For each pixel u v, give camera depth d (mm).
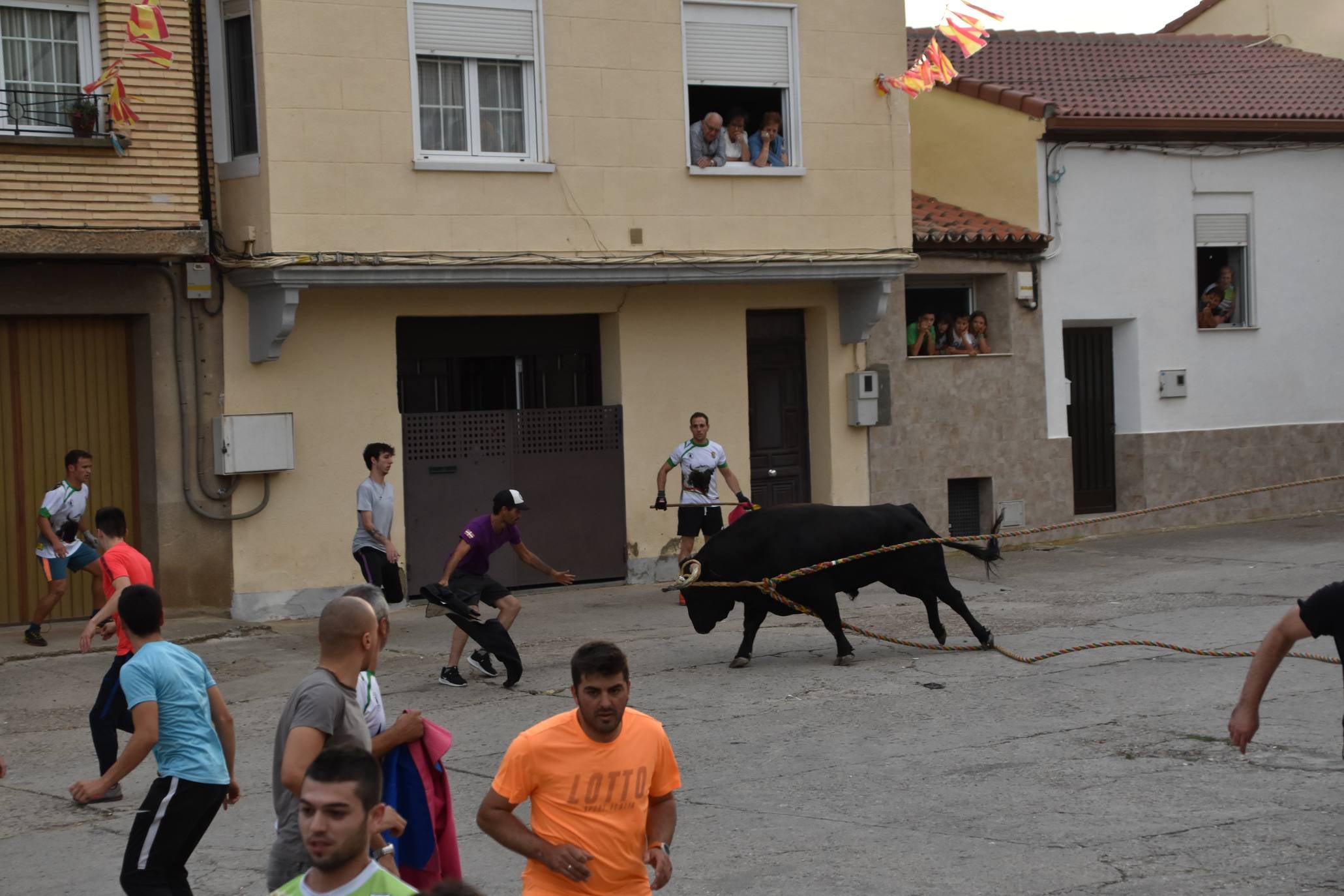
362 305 16344
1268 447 22312
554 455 17578
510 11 16391
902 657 12961
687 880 7410
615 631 14992
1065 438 20734
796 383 19453
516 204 16375
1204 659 12328
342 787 4117
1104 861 7367
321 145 15398
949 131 21641
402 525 16719
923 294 20594
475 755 10164
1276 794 8430
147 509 15586
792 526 12586
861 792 8883
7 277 14625
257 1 15117
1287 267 22453
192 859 8180
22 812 9258
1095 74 23422
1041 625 14289
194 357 15500
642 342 17984
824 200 18062
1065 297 20797
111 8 14367
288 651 14344
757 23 17734
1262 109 21969
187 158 14758
